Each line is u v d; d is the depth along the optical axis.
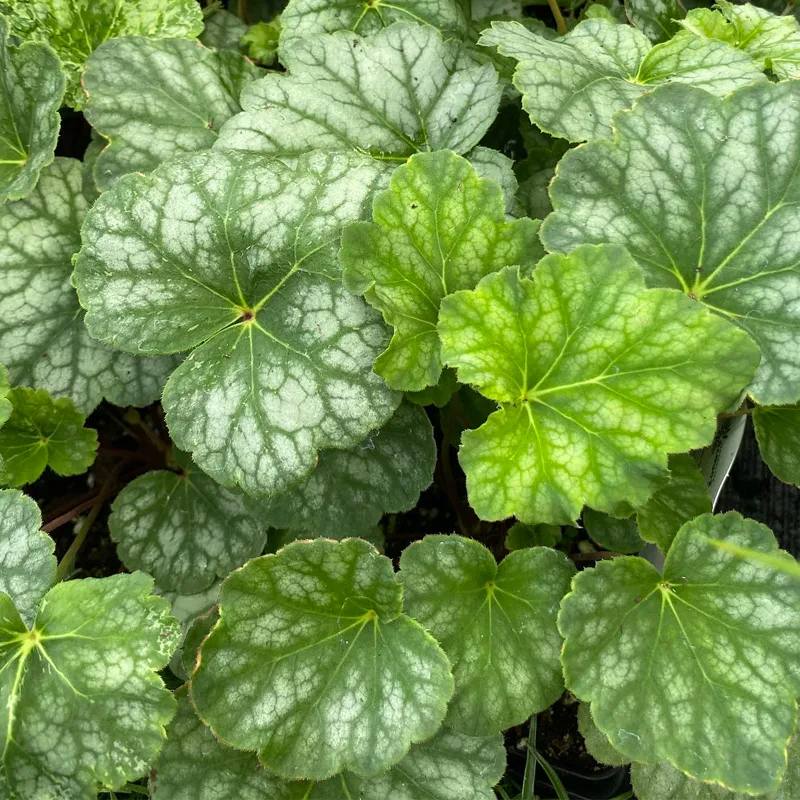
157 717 0.30
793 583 0.31
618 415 0.30
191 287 0.35
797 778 0.35
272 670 0.32
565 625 0.30
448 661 0.31
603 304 0.30
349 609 0.32
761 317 0.32
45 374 0.39
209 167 0.35
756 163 0.33
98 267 0.34
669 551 0.32
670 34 0.47
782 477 0.38
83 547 0.46
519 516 0.30
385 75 0.40
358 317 0.33
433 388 0.35
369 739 0.31
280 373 0.33
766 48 0.42
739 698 0.30
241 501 0.40
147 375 0.39
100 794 0.37
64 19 0.44
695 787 0.35
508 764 0.42
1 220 0.40
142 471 0.47
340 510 0.37
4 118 0.42
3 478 0.37
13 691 0.30
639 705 0.30
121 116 0.41
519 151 0.46
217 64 0.43
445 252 0.33
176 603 0.39
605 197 0.34
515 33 0.39
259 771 0.33
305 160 0.35
